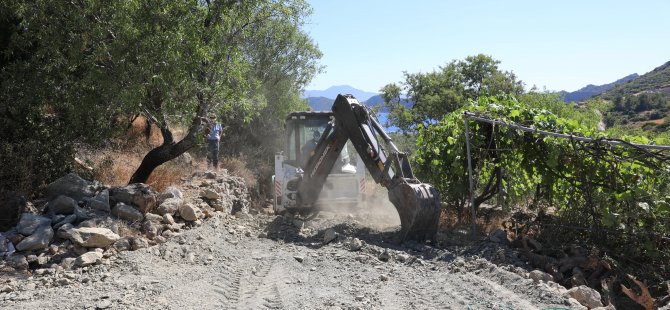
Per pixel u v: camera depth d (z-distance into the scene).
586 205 7.57
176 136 15.91
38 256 6.36
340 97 9.02
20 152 7.97
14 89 8.25
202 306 5.08
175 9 8.15
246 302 5.24
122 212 7.69
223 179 11.67
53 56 8.22
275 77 17.50
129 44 7.71
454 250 7.57
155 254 6.73
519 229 8.33
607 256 6.73
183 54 8.12
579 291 5.50
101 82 7.90
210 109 9.53
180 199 8.70
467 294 5.53
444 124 10.40
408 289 5.74
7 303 4.98
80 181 7.92
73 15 8.04
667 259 6.62
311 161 9.95
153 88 8.45
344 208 11.20
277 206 10.73
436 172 9.94
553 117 8.18
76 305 4.95
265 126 18.08
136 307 4.91
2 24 8.74
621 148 7.43
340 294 5.53
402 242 8.00
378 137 9.68
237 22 9.14
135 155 12.33
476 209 10.02
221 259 6.94
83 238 6.71
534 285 5.62
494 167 9.42
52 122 8.83
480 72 31.59
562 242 7.61
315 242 8.27
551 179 8.19
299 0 9.89
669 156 6.53
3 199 7.39
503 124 8.16
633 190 7.20
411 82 33.09
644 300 5.41
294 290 5.66
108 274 5.90
